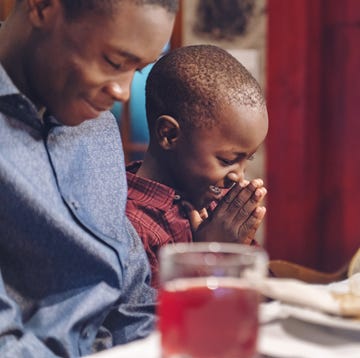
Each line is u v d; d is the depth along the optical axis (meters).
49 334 1.17
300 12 3.72
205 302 0.76
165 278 0.79
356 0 3.79
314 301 0.93
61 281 1.21
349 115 3.84
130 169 1.60
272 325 0.97
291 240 3.85
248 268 0.79
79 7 1.10
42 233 1.18
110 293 1.26
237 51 3.69
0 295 1.11
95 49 1.11
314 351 0.87
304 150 3.80
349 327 0.89
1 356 1.06
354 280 1.19
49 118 1.24
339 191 3.88
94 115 1.17
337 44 3.82
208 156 1.46
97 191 1.32
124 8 1.09
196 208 1.51
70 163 1.27
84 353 1.24
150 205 1.46
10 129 1.18
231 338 0.77
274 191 3.82
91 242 1.23
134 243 1.38
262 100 1.49
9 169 1.14
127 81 1.16
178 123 1.48
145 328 1.32
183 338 0.77
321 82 3.84
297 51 3.73
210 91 1.44
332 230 3.89
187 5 3.63
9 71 1.20
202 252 0.82
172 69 1.49
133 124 3.44
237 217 1.47
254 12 3.67
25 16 1.18
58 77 1.15
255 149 1.49
